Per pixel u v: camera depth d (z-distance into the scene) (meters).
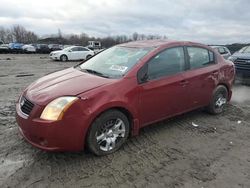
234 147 4.51
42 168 3.76
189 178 3.59
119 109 4.14
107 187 3.38
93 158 4.02
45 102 3.68
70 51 24.62
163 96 4.64
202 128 5.24
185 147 4.45
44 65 19.20
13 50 40.75
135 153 4.19
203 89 5.45
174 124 5.38
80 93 3.77
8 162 3.90
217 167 3.87
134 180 3.52
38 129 3.62
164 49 4.82
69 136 3.67
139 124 4.43
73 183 3.45
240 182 3.54
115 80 4.16
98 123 3.88
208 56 5.71
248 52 10.14
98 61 5.05
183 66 5.09
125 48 5.10
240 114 6.13
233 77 6.27
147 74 4.46
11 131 4.95
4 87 9.15
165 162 3.96
